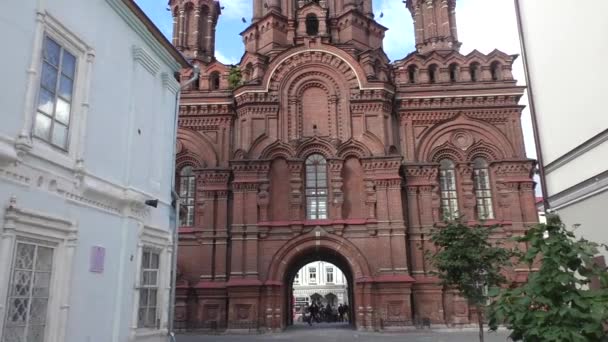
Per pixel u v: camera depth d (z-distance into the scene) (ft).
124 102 37.58
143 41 41.29
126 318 35.58
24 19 26.53
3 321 24.00
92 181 32.27
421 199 98.48
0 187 24.39
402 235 92.07
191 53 124.88
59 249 28.89
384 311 88.12
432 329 89.76
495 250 57.57
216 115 104.53
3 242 24.36
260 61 105.19
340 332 88.07
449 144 103.24
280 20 123.24
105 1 35.29
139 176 39.32
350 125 99.60
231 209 97.55
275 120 100.01
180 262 95.35
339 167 96.89
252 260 91.25
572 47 39.27
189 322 91.40
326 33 117.80
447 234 60.18
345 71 102.27
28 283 26.25
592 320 19.24
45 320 27.55
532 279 20.99
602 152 35.86
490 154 103.04
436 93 104.73
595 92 36.14
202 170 98.73
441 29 124.88
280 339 77.20
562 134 41.11
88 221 31.71
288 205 95.40
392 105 104.06
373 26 126.72
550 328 19.57
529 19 47.11
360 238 92.79
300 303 202.08
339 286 203.31
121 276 35.19
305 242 92.84
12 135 25.22
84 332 30.63
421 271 94.12
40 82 27.84
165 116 45.14
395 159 95.14
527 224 96.84
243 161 95.86
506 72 108.27
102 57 34.55
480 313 56.49
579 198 38.60
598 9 35.47
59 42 29.94
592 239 37.06
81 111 31.55
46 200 27.68
